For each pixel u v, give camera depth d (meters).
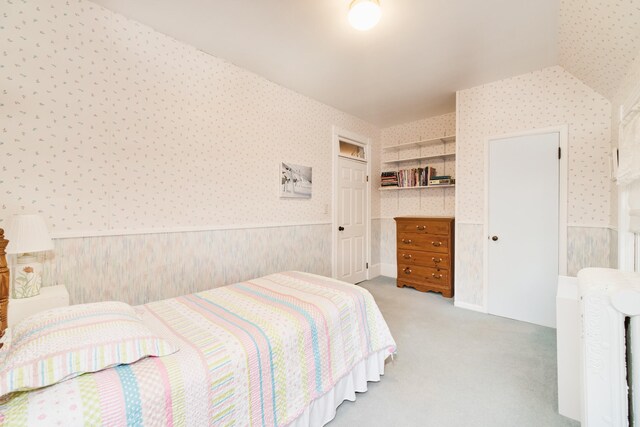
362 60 2.53
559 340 1.54
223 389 1.03
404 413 1.56
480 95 3.08
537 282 2.77
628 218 1.94
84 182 1.78
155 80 2.07
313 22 1.99
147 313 1.48
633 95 1.66
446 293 3.57
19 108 1.56
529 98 2.78
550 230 2.70
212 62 2.41
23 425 0.71
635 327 0.97
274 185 2.96
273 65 2.60
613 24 1.54
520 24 2.01
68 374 0.84
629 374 1.04
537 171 2.76
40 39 1.62
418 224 3.81
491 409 1.58
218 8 1.85
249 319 1.39
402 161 4.42
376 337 1.82
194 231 2.30
